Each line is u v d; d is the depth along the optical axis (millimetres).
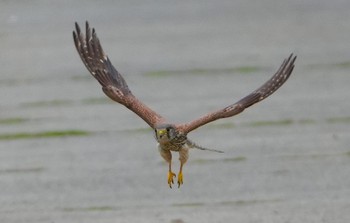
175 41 25062
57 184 16047
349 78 21344
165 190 15703
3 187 16016
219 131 18359
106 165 16828
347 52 23344
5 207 15180
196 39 25016
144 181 16078
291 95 20391
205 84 21203
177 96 20469
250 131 18281
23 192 15797
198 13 27922
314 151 17125
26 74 22469
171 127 9211
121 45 24891
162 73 22297
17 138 18281
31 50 24484
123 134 18344
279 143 17594
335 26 25906
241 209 14812
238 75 21875
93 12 28344
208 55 23500
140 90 21047
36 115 19531
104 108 19922
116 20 27391
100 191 15742
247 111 19438
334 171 16188
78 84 21578
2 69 22922
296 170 16281
